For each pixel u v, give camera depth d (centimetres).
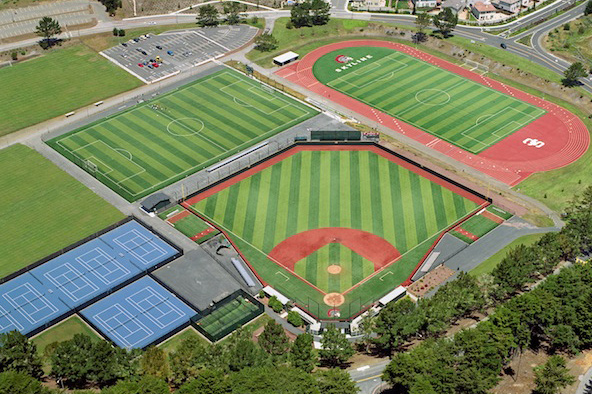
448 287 18200
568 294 17838
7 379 15188
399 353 16675
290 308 19325
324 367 17175
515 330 16988
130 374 16212
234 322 18775
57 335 18500
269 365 16225
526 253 19275
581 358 17225
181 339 18350
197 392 15175
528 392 16175
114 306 19312
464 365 15775
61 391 15588
